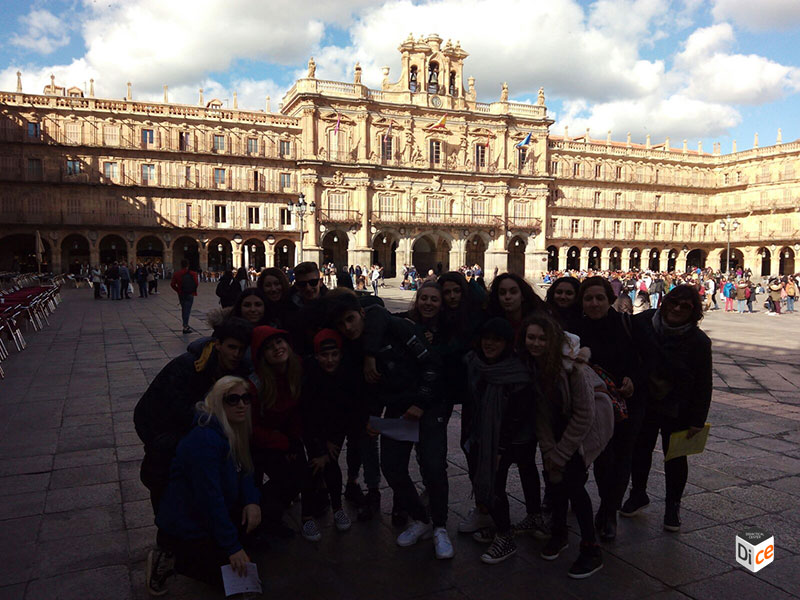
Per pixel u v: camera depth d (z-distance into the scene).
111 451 7.38
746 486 6.43
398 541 5.12
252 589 4.09
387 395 5.02
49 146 55.38
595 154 75.75
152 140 59.16
